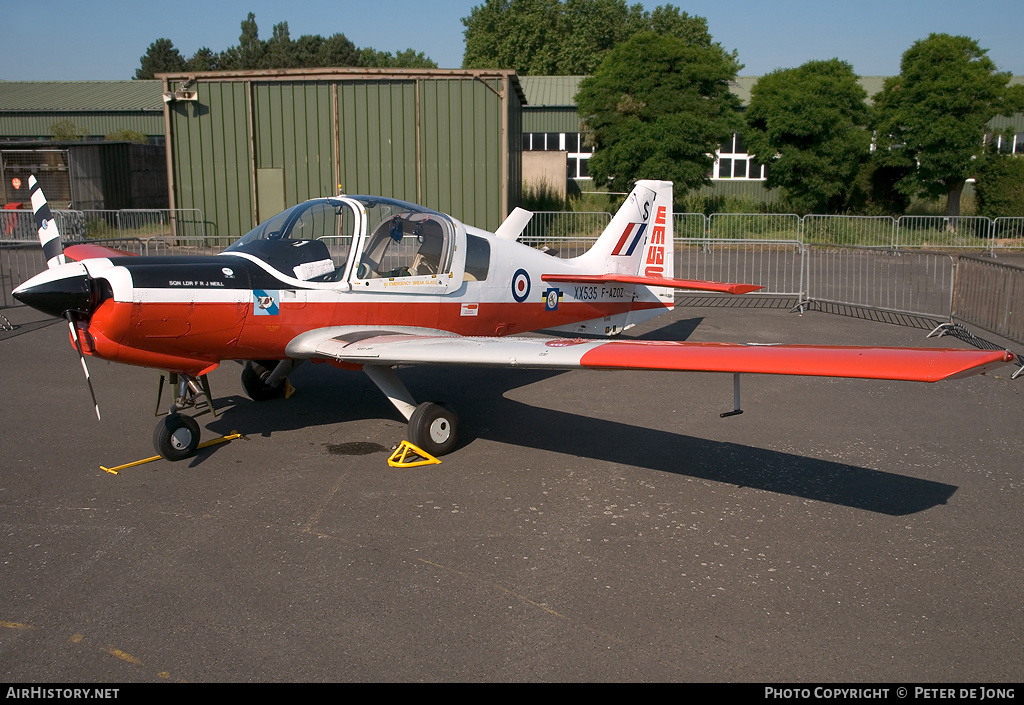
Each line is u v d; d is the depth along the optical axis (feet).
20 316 31.91
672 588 11.09
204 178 54.19
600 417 19.61
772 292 39.09
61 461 15.99
